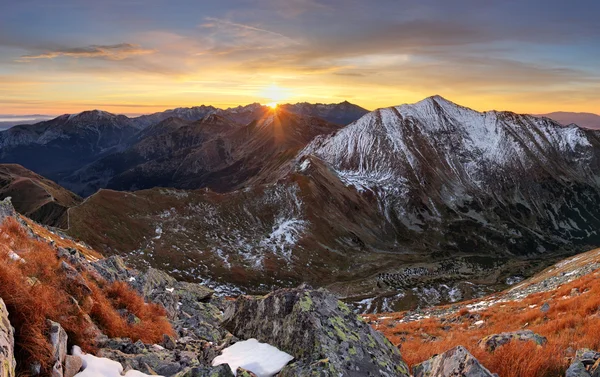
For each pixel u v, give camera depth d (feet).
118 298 53.98
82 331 36.01
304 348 33.19
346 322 37.24
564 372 36.27
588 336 48.19
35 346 26.32
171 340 48.85
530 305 111.04
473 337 77.15
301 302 37.52
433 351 59.88
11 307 27.86
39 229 209.77
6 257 37.42
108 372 31.30
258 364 32.76
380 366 32.81
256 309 42.24
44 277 39.78
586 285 102.89
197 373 29.63
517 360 38.40
